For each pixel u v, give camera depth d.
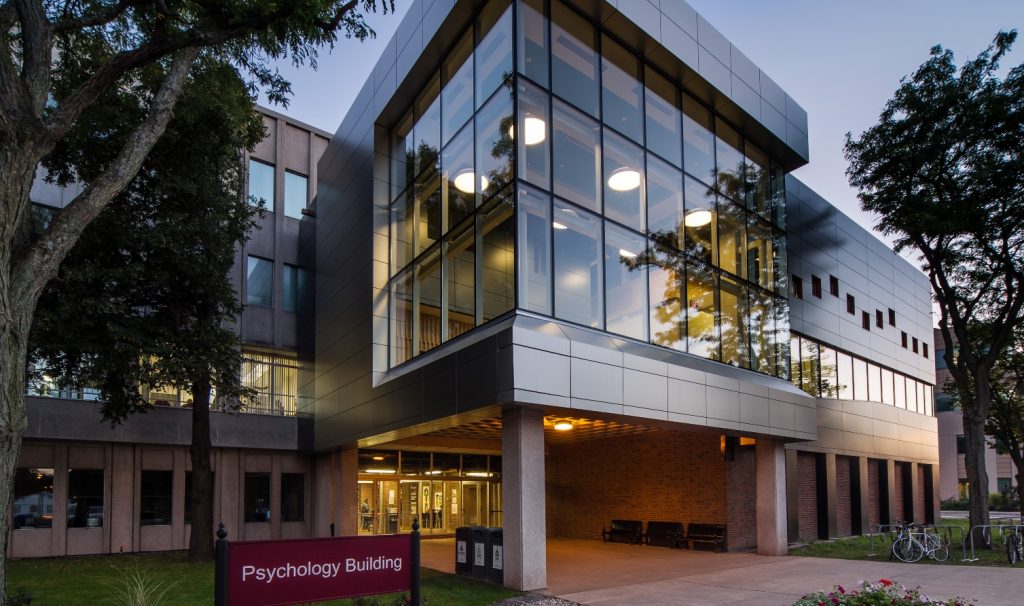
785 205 25.44
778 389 19.95
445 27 17.11
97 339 16.70
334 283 23.30
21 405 8.48
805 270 26.67
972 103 19.88
